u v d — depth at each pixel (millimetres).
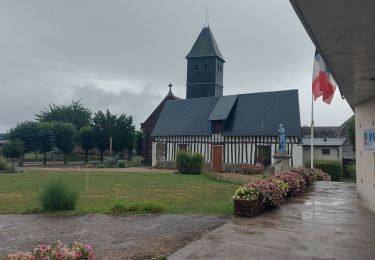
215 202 9797
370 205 8289
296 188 10445
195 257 4652
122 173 21547
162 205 8430
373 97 8188
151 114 36406
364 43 4109
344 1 3027
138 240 5664
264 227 6289
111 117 40125
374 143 8125
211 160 26828
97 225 6840
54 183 8641
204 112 29547
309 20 3461
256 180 8375
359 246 5145
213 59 35156
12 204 9352
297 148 23484
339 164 20750
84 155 45500
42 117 62500
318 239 5500
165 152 29562
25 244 5617
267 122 25375
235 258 4598
